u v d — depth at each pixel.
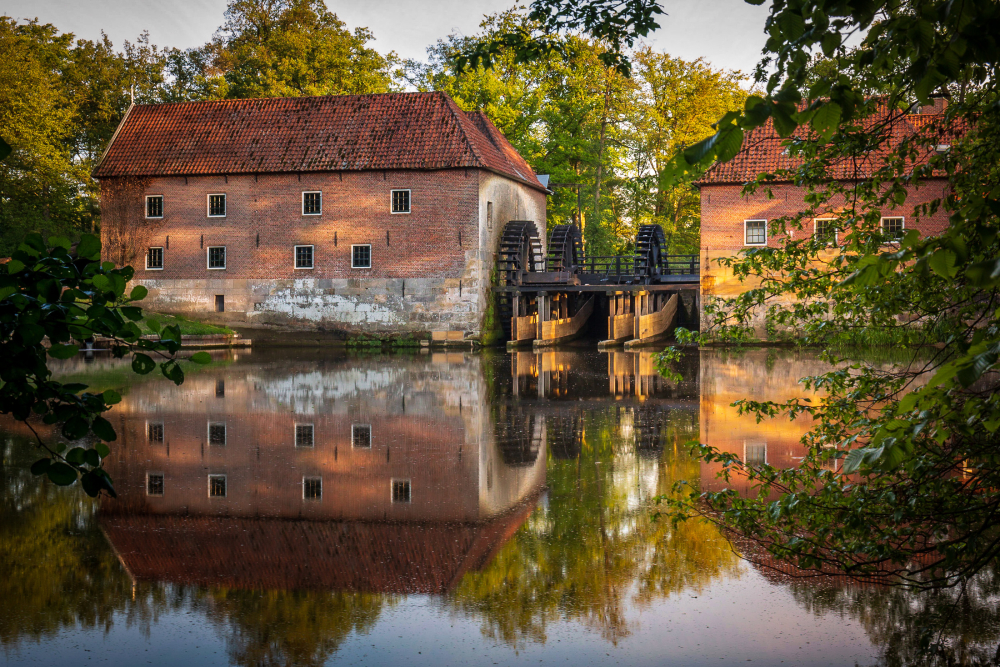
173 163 38.31
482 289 36.75
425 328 36.69
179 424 14.73
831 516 4.77
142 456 11.88
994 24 2.56
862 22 2.75
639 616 5.78
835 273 5.40
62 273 2.90
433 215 36.53
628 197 59.78
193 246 38.47
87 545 7.64
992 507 4.21
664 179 2.53
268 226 37.88
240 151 38.16
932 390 2.78
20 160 46.97
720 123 2.46
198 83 55.12
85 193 55.41
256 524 8.34
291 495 9.55
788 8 2.83
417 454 12.03
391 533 7.99
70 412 2.98
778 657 5.04
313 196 37.50
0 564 7.09
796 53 2.89
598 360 29.03
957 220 2.85
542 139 54.53
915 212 4.99
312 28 56.12
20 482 10.30
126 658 5.21
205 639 5.50
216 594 6.35
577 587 6.40
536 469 10.91
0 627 5.73
